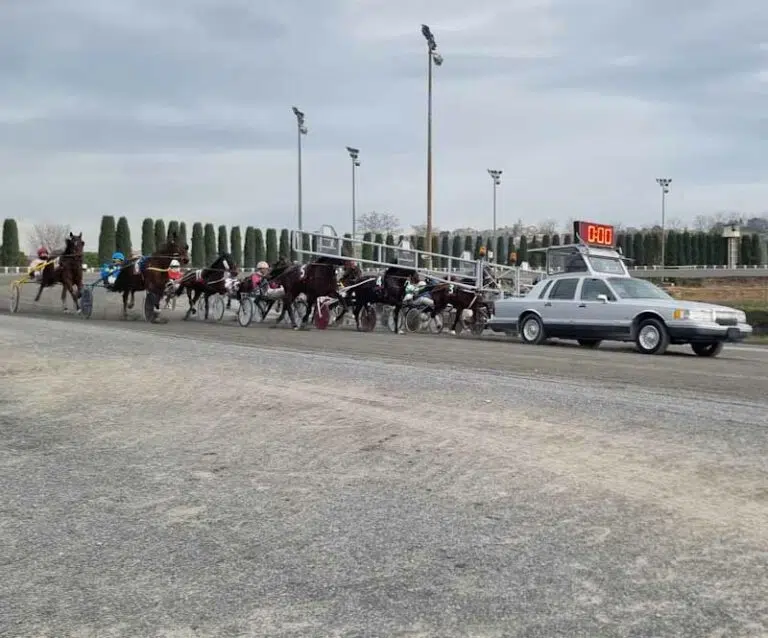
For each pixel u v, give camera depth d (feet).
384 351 52.29
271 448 23.20
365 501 18.19
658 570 14.03
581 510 17.40
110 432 25.48
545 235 328.90
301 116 139.44
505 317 65.87
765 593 13.05
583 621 12.05
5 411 28.86
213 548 15.30
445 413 28.09
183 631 11.81
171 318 91.09
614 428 25.59
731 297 208.44
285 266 80.38
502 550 15.07
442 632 11.71
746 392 34.24
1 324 69.21
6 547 15.39
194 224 280.31
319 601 12.84
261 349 51.16
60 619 12.25
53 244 329.93
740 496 18.26
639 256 360.07
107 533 16.17
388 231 280.72
